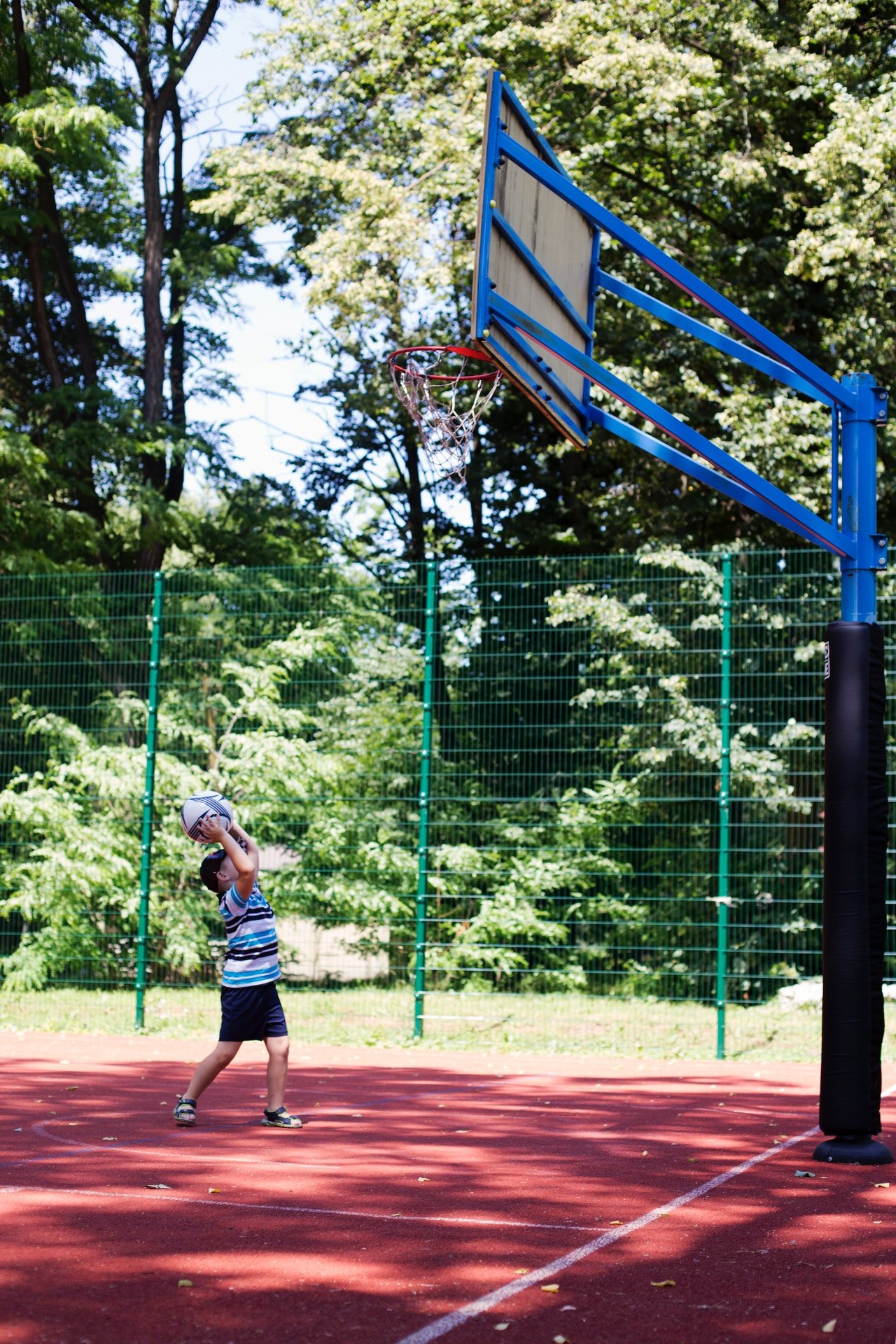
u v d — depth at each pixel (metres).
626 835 15.09
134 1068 10.88
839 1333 4.10
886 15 19.86
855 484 7.44
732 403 17.58
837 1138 7.11
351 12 21.17
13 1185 6.02
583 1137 7.79
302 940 15.97
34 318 24.88
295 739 15.70
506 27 19.20
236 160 21.67
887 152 16.28
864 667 7.29
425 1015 13.30
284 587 16.00
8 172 21.36
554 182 7.13
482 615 15.51
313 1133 7.71
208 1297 4.33
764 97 19.50
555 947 13.98
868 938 7.16
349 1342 3.90
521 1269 4.76
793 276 19.38
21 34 21.89
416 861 15.39
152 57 24.44
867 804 7.25
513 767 15.25
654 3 18.20
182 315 25.61
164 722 15.96
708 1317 4.23
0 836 16.77
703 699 14.93
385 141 20.77
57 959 15.12
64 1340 3.85
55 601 15.78
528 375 7.16
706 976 14.40
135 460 23.19
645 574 18.92
